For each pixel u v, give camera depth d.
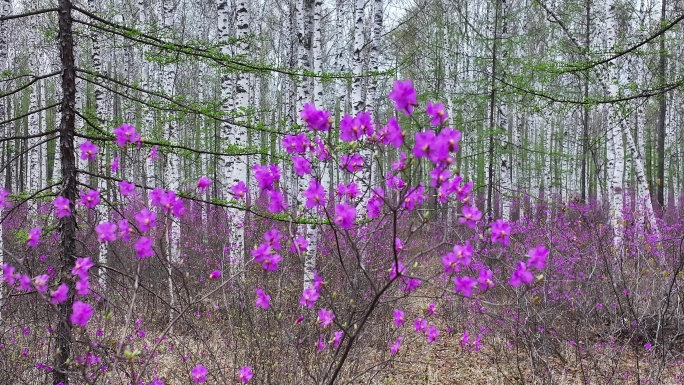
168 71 9.21
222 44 4.25
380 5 8.08
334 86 16.86
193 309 5.39
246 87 7.02
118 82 3.48
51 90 19.59
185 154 4.44
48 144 18.38
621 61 9.88
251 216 8.31
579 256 5.77
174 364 4.13
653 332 4.82
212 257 7.36
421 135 1.60
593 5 13.30
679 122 21.84
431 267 7.56
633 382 4.17
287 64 13.88
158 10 11.30
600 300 5.28
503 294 5.48
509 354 5.07
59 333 2.85
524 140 19.39
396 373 3.99
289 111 13.87
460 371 4.71
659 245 5.79
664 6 12.92
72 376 2.76
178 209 2.01
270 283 4.64
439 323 6.07
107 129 4.21
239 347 4.10
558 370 4.52
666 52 6.66
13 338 3.91
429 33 13.94
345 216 1.87
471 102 13.10
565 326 5.10
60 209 2.24
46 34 6.00
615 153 9.22
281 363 3.52
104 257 5.93
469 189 1.91
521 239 7.75
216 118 4.25
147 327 4.98
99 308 3.87
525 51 15.48
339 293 4.28
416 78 16.06
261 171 2.07
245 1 6.59
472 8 15.80
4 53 9.90
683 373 4.18
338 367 2.03
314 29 7.25
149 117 8.56
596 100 6.14
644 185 8.60
